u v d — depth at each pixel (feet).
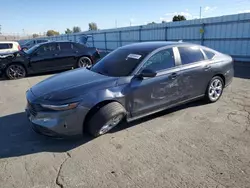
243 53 38.04
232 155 9.39
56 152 10.20
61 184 8.02
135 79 11.59
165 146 10.32
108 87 10.85
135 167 8.82
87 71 13.41
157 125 12.56
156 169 8.64
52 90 10.76
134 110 11.80
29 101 10.68
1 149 10.62
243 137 10.90
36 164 9.32
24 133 12.29
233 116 13.47
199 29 44.98
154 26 56.85
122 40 71.10
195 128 12.05
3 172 8.84
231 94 18.04
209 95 15.48
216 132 11.51
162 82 12.48
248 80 23.16
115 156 9.66
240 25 37.52
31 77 30.09
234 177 8.02
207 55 15.17
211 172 8.33
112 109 10.64
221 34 41.01
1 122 13.91
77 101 10.05
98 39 85.20
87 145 10.68
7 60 28.43
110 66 12.94
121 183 7.93
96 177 8.32
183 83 13.53
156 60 12.57
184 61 13.69
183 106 15.40
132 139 11.08
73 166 9.07
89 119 10.59
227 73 16.20
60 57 31.65
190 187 7.59
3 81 27.68
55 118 9.93
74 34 104.47
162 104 12.91
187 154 9.58
